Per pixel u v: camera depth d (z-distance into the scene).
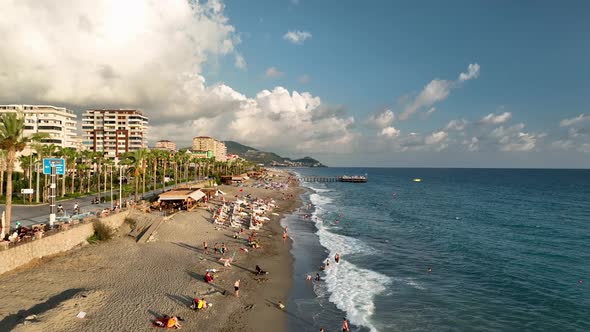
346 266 41.16
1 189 65.12
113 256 36.84
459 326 26.92
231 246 45.06
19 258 30.80
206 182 122.69
